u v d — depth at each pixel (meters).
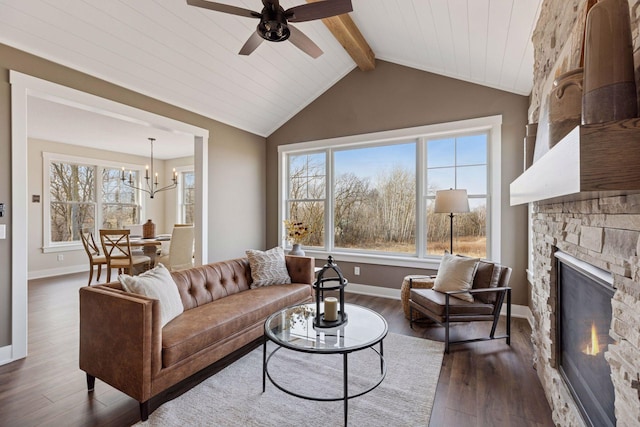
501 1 2.30
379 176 4.57
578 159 0.88
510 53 2.91
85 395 2.08
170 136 5.61
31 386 2.18
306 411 1.91
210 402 2.00
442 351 2.72
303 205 5.19
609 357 1.12
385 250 4.54
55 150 6.00
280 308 2.96
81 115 4.39
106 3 2.52
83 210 6.48
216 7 1.96
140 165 7.43
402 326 3.31
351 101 4.61
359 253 4.69
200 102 4.00
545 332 2.06
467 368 2.44
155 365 1.84
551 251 1.93
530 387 2.17
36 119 4.58
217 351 2.28
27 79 2.60
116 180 7.04
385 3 2.93
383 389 2.15
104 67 3.01
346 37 3.55
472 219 3.93
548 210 2.01
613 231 1.13
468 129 3.87
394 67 4.30
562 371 1.82
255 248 5.14
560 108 1.35
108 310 1.93
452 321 2.76
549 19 2.05
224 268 3.16
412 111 4.18
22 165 2.59
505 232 3.65
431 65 3.94
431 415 1.88
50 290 4.81
